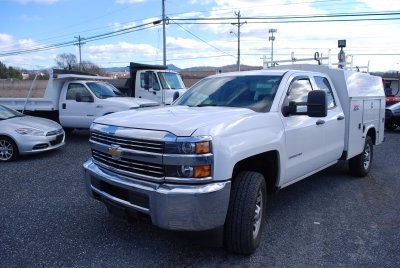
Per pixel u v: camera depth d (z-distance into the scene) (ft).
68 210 16.76
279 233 14.66
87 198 18.49
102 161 13.10
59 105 38.70
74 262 12.05
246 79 16.37
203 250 12.99
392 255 12.89
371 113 23.48
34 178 22.50
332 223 15.81
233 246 12.30
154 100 44.32
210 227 10.96
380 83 25.99
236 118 12.30
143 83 44.93
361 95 21.61
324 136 17.42
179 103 16.79
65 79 38.96
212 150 10.84
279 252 13.01
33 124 28.94
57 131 30.09
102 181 12.73
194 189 10.66
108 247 13.12
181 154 10.64
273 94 14.85
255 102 14.80
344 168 25.76
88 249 12.95
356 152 21.50
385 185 21.90
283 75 15.87
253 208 12.04
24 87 50.24
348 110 19.90
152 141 11.07
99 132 12.93
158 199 10.86
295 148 14.94
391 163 28.37
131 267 11.77
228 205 11.81
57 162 27.25
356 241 14.02
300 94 16.15
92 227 14.84
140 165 11.50
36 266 11.76
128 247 13.14
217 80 17.33
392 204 18.44
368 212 17.24
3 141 27.53
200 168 10.66
